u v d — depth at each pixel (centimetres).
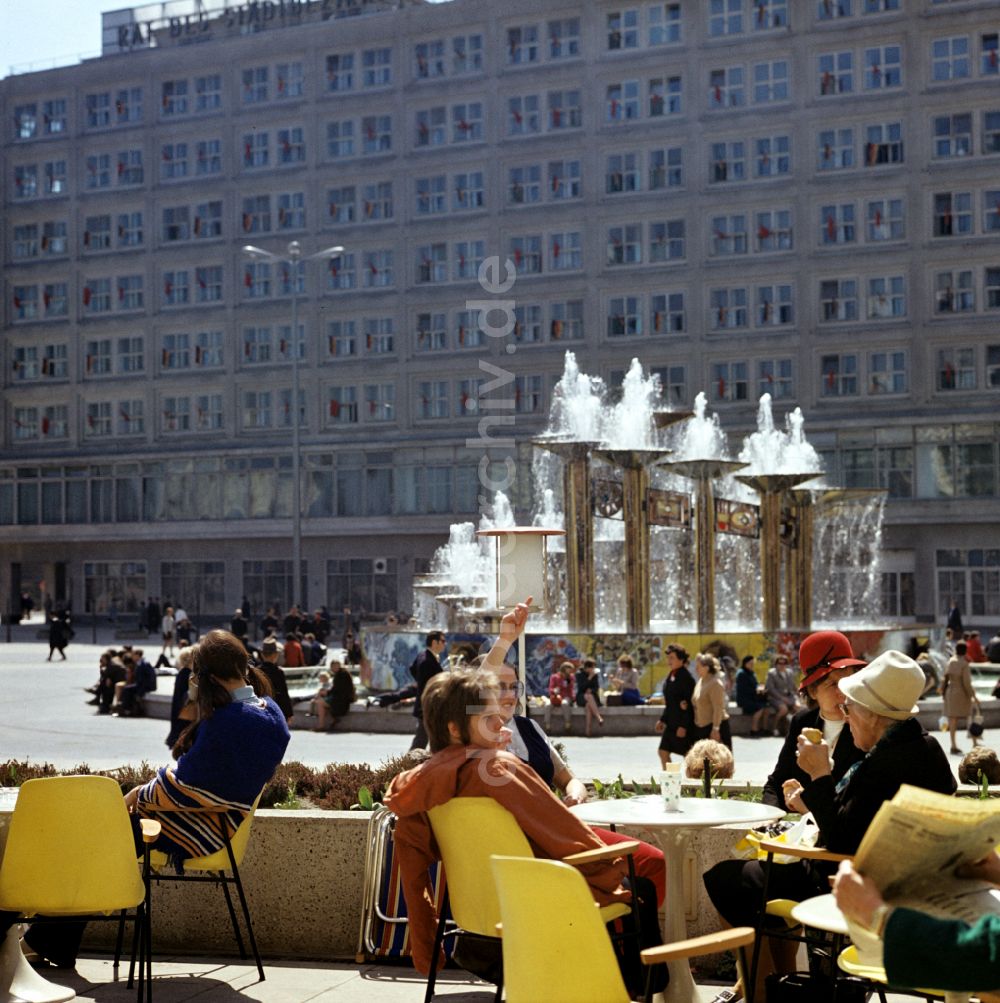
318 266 6769
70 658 4716
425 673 1780
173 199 7038
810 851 532
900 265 5900
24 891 624
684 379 6169
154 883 784
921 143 5881
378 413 6675
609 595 3441
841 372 5969
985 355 5791
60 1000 648
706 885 614
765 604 2856
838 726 680
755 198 6084
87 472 7181
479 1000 657
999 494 5688
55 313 7275
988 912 389
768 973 597
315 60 6775
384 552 6656
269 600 6850
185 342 7031
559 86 6378
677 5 6203
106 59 7150
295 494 5175
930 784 532
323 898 762
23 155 7306
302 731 2464
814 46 6016
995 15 5791
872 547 4991
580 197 6331
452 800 545
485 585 3506
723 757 865
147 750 2092
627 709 2356
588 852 529
